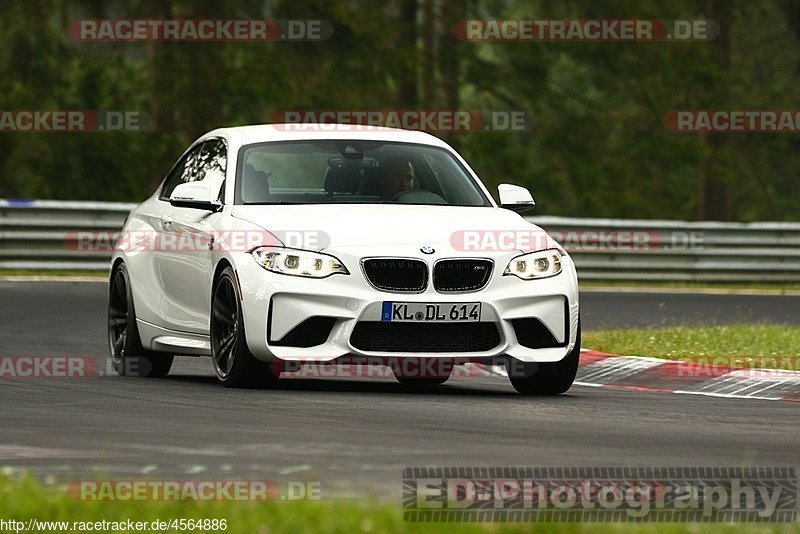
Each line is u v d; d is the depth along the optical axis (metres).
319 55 105.62
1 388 29.73
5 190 107.31
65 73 106.81
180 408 26.17
